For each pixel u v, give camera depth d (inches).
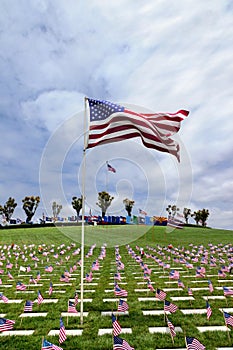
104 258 763.4
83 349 217.6
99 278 500.7
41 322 281.3
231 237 1397.6
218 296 369.7
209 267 597.0
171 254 823.7
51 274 556.7
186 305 329.1
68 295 388.5
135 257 711.7
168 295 377.4
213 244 1101.7
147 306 326.6
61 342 217.2
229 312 301.9
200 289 409.1
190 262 662.5
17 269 629.3
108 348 218.2
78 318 289.9
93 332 251.1
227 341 225.8
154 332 248.1
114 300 357.7
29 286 454.0
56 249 1022.4
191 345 178.1
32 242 1258.0
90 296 380.2
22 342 234.2
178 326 262.7
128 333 247.1
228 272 539.2
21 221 2367.1
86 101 305.4
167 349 216.2
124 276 515.5
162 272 550.9
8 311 323.6
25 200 2330.2
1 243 1238.3
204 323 266.5
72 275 540.1
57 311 315.3
